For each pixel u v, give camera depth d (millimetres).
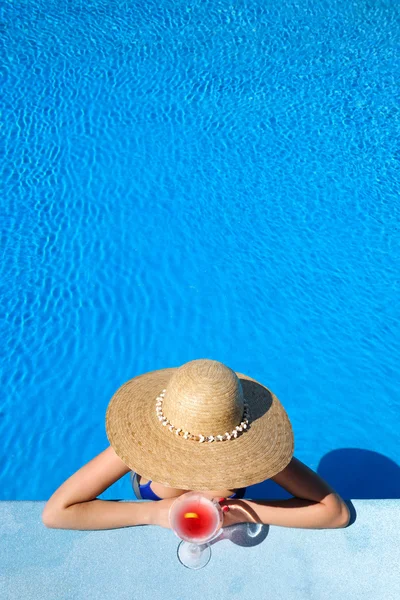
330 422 4898
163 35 10492
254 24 10977
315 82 9641
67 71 9414
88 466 2160
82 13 10867
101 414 4848
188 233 6762
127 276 6160
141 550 2193
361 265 6508
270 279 6254
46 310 5727
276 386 5180
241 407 1904
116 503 2236
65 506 2146
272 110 8953
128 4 11227
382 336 5715
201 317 5773
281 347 5539
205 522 1935
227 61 9992
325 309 5953
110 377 5156
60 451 4547
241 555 2201
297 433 4793
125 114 8633
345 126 8727
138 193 7277
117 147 8000
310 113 8945
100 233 6660
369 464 4582
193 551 2188
